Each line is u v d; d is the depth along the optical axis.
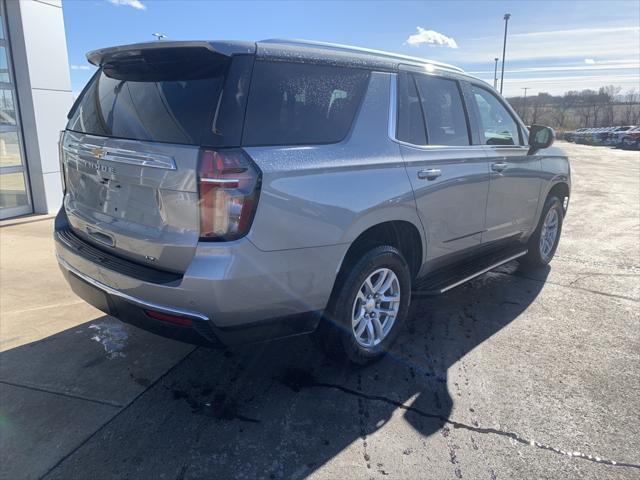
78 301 4.40
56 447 2.55
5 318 4.02
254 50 2.57
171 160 2.44
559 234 5.78
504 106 4.56
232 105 2.45
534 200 4.91
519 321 4.19
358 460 2.51
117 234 2.78
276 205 2.53
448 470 2.46
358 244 3.15
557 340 3.84
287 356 3.51
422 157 3.41
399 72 3.40
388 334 3.45
